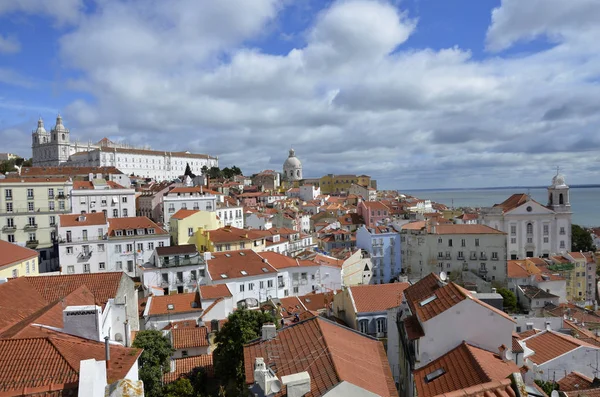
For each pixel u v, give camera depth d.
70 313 23.91
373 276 110.12
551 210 125.12
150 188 159.38
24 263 58.75
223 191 170.38
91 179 129.12
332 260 93.69
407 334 30.78
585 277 108.56
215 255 82.44
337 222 147.50
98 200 110.25
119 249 87.50
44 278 37.41
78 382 16.75
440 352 28.53
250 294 76.25
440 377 26.02
